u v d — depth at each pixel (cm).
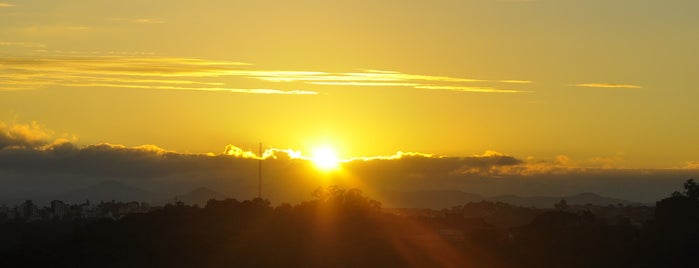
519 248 13350
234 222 14888
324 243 13862
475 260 13125
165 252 13550
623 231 13950
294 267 12938
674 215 14412
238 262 13225
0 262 13838
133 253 13675
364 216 15275
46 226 19425
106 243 14088
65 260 13662
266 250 13525
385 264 13062
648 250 12725
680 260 12375
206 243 13762
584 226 14238
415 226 15175
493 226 15788
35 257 13838
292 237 14112
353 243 13875
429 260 13150
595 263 12700
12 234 18612
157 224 14900
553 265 12800
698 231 13112
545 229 14112
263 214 15200
